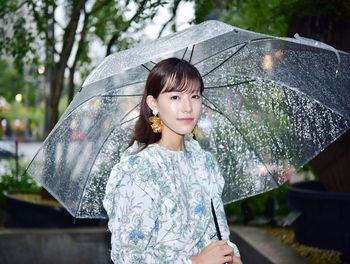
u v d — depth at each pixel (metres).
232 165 2.73
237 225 6.66
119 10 6.36
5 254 5.88
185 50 2.42
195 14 5.10
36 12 6.78
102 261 5.86
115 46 6.34
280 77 2.51
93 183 2.46
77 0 6.73
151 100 2.19
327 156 5.48
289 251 5.29
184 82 2.12
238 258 2.24
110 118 2.43
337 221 5.27
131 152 2.19
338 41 5.31
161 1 4.73
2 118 11.62
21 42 7.05
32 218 6.71
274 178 2.72
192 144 2.34
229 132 2.72
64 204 2.41
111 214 2.05
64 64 7.40
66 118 2.25
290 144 2.70
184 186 2.14
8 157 9.32
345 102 2.48
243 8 6.68
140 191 2.02
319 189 6.23
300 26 5.49
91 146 2.43
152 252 2.03
